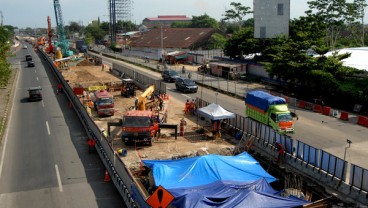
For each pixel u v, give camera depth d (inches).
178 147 1266.0
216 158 930.7
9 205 901.8
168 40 4680.1
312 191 922.7
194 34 4515.3
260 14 2447.1
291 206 705.0
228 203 708.0
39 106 1991.9
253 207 691.4
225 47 3201.3
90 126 1411.2
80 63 3887.8
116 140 1349.7
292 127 1464.1
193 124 1546.5
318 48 1979.6
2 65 1937.7
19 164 1161.4
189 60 3843.5
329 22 3233.3
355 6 3265.3
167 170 907.4
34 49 6535.4
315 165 1003.3
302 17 2475.4
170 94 2217.0
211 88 2407.7
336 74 1934.1
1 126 1562.5
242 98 2058.3
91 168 1123.9
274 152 1159.0
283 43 2412.6
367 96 1696.6
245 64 2864.2
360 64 2087.8
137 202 781.9
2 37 4005.9
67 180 1039.6
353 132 1413.6
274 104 1401.3
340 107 1838.1
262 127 1237.1
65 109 1911.9
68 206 890.7
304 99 2012.8
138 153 1205.1
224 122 1475.1
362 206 826.8
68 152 1264.8
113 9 6392.7
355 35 3890.3
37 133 1491.1
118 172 971.3
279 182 998.4
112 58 4768.7
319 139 1322.6
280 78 2250.2
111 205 892.0
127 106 1907.0
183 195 747.4
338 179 926.4
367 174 845.8
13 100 2171.5
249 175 880.3
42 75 3184.1
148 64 3794.3
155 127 1333.7
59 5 5113.2
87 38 7007.9
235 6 4431.6
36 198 935.0
